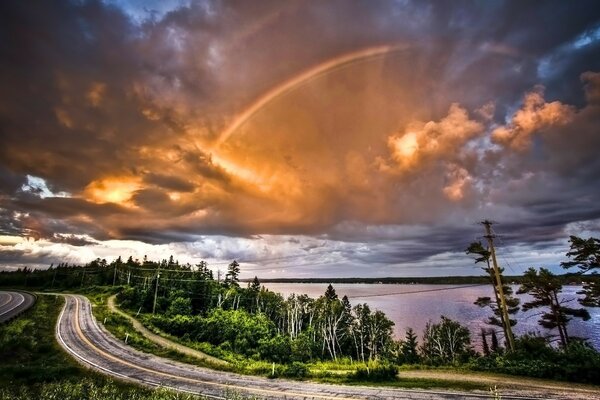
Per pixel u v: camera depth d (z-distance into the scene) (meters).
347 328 91.81
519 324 129.88
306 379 28.84
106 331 57.00
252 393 25.25
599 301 37.50
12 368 31.20
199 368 35.88
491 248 38.50
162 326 66.94
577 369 23.75
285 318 107.44
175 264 157.75
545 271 44.06
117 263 158.88
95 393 21.78
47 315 70.50
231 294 101.75
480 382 23.98
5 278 160.50
